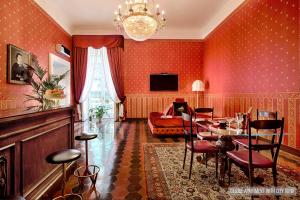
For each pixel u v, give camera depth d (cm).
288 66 347
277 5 370
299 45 323
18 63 409
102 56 789
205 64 784
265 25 405
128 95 807
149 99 811
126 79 805
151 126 549
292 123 342
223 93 613
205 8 593
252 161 210
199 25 745
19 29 418
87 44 756
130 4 410
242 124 267
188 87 814
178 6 577
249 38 464
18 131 168
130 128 629
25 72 432
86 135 264
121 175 270
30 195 188
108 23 703
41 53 511
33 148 196
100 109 763
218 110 652
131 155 356
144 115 811
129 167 299
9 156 161
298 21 324
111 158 341
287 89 349
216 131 245
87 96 787
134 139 480
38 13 493
